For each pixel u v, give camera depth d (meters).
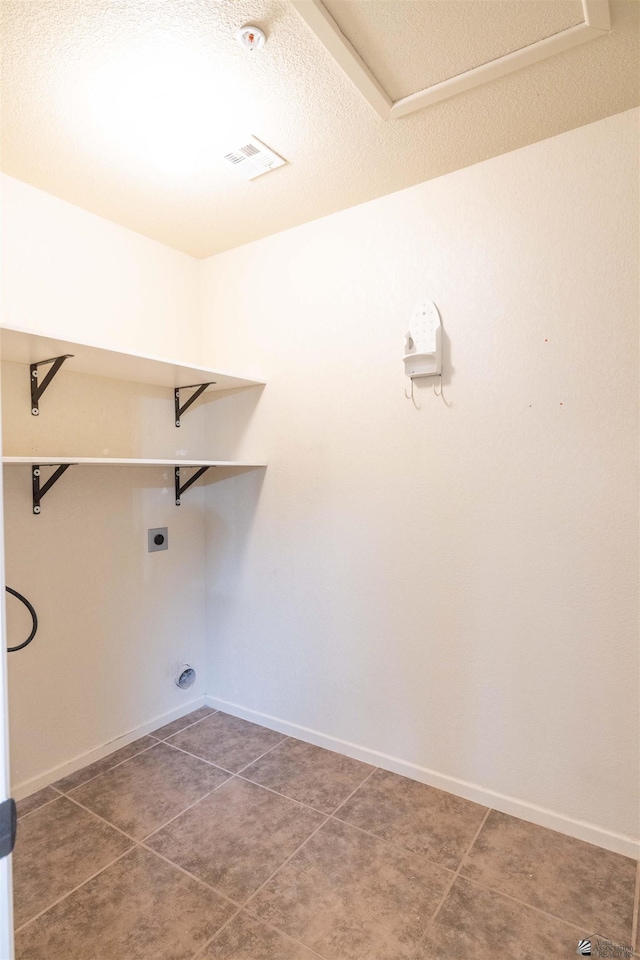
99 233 2.26
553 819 1.82
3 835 0.64
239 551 2.65
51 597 2.09
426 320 2.00
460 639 2.00
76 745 2.18
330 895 1.53
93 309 2.24
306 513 2.40
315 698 2.39
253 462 2.55
